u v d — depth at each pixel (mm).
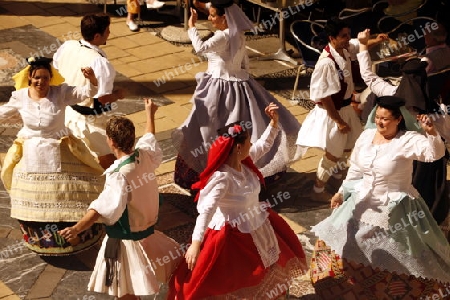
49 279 6309
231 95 7035
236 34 6926
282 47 10266
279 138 7270
